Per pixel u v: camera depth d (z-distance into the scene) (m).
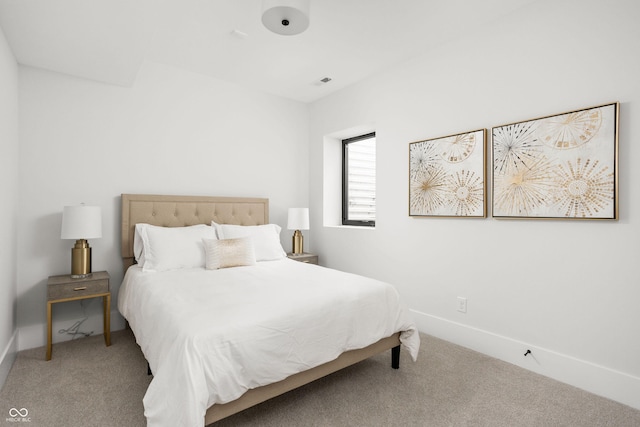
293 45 2.91
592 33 2.05
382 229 3.46
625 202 1.94
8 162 2.31
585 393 2.04
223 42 2.86
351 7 2.33
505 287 2.49
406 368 2.35
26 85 2.71
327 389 2.06
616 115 1.93
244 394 1.59
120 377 2.19
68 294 2.55
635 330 1.91
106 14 2.01
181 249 2.94
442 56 2.89
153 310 1.92
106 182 3.06
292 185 4.36
